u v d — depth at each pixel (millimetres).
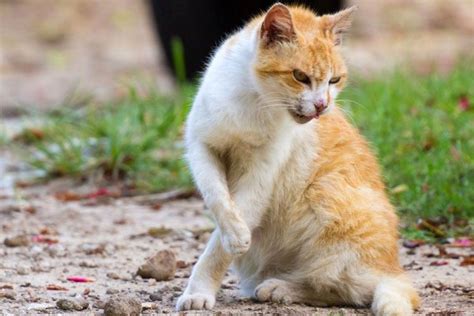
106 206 14180
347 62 10711
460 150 13500
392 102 16547
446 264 10633
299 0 18484
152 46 31453
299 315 8633
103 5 34969
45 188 15406
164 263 10164
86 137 16594
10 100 24172
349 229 9078
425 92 17344
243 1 19812
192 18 20203
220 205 8797
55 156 16094
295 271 9320
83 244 11758
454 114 15492
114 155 15531
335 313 8609
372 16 31844
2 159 17125
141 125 16531
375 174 9688
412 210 12320
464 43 28422
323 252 9117
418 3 32875
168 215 13500
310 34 9180
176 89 20016
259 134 8945
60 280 10133
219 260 8969
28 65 29656
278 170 9109
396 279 8930
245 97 8977
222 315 8570
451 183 12828
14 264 10828
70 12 34375
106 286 9883
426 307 8844
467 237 11695
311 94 9016
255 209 9102
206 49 20406
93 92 21766
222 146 9078
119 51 30906
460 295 9320
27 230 12656
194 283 8969
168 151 16000
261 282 9547
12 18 33875
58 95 25000
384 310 8422
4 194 14969
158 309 8867
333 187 9188
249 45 9156
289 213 9250
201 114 9070
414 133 14609
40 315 8641
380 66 24312
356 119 15328
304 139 9219
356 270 8992
